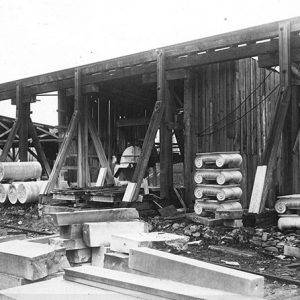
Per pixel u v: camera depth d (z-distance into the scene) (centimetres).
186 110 1398
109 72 1549
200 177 1119
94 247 557
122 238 510
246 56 1204
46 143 2472
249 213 1001
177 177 2766
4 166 1692
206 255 873
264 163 1033
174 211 1262
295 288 643
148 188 1456
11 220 1452
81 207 1351
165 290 324
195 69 1418
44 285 375
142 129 2023
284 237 888
